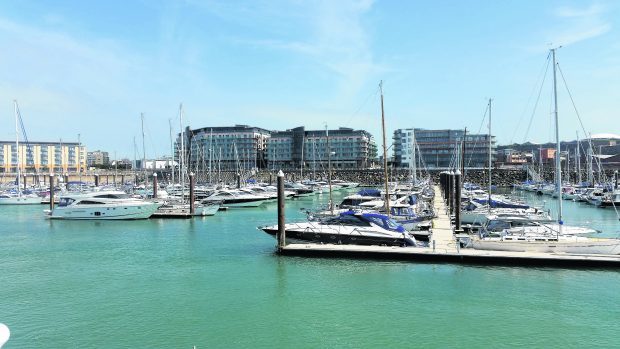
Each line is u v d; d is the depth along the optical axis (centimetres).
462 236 3562
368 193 6662
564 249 3158
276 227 3788
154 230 4981
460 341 1988
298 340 2006
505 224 3638
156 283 2839
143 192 9412
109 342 2000
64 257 3578
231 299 2530
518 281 2762
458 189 4359
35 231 4931
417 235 4000
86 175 17275
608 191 7788
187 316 2288
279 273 3005
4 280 2925
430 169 16500
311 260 3281
